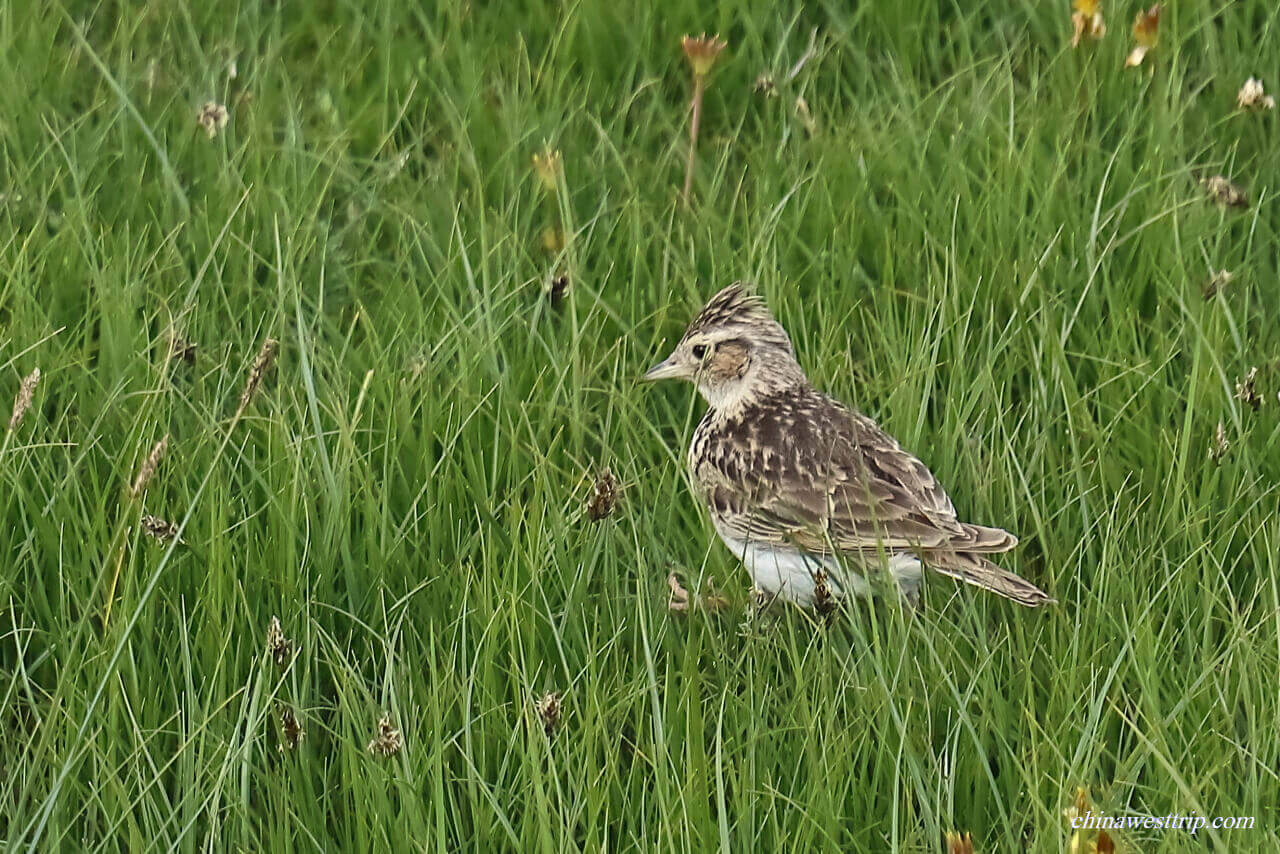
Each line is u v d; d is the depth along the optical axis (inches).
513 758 370.6
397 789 361.4
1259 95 548.7
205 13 637.3
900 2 622.5
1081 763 360.5
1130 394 467.5
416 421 453.7
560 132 566.3
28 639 392.8
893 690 368.8
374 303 516.1
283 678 369.4
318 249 517.3
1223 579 399.2
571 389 467.5
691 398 476.4
